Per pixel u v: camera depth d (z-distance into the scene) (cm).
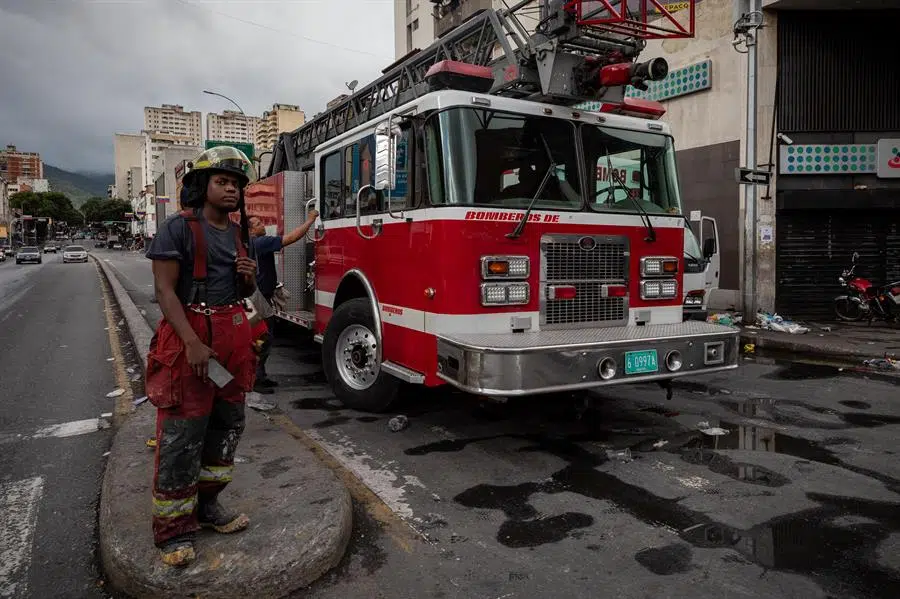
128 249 10900
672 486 420
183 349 271
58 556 326
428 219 478
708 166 1462
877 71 1312
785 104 1327
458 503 391
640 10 519
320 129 991
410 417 576
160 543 281
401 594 289
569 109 517
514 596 289
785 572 312
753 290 1211
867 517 374
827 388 710
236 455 419
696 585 299
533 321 485
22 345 992
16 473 443
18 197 13812
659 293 547
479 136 475
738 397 666
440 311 465
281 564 286
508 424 557
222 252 284
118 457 411
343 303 614
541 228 488
